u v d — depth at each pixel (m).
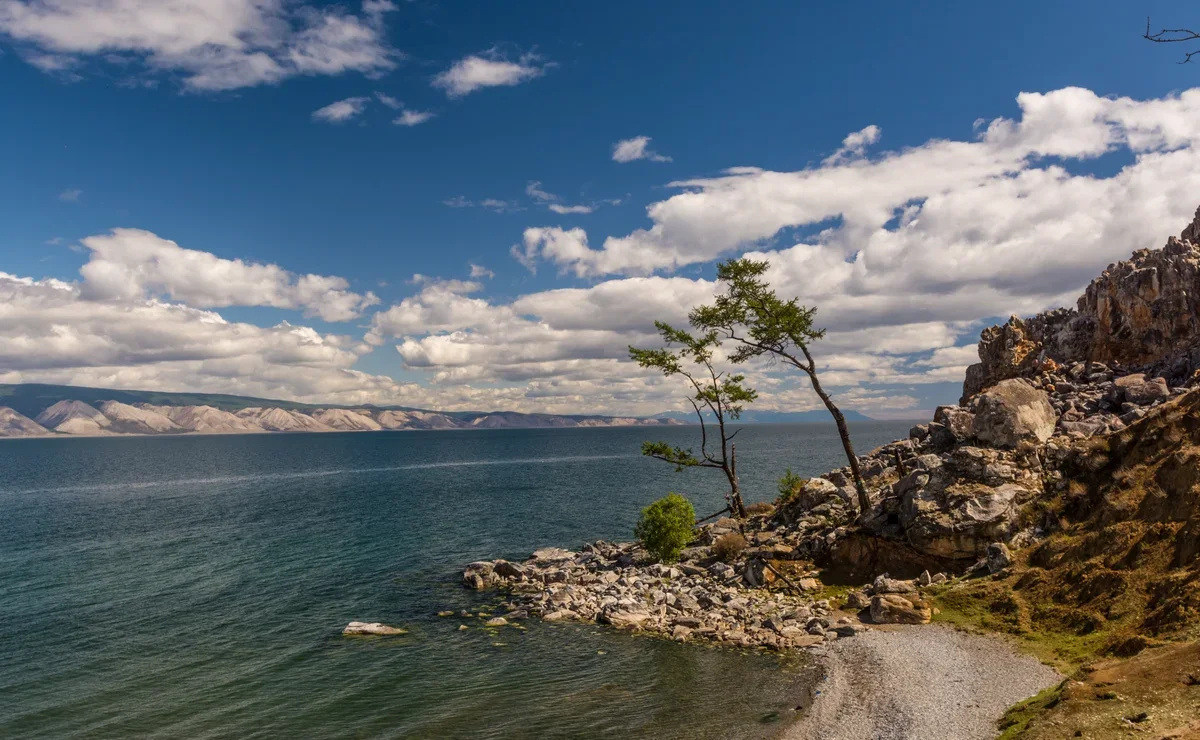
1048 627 29.31
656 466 179.88
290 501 111.44
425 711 27.77
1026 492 38.62
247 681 32.03
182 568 58.59
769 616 36.84
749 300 50.38
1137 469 34.56
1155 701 18.31
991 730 21.08
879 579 38.06
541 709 27.38
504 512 93.12
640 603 41.47
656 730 24.81
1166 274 54.59
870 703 25.02
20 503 117.12
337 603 46.34
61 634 40.12
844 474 54.84
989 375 70.00
